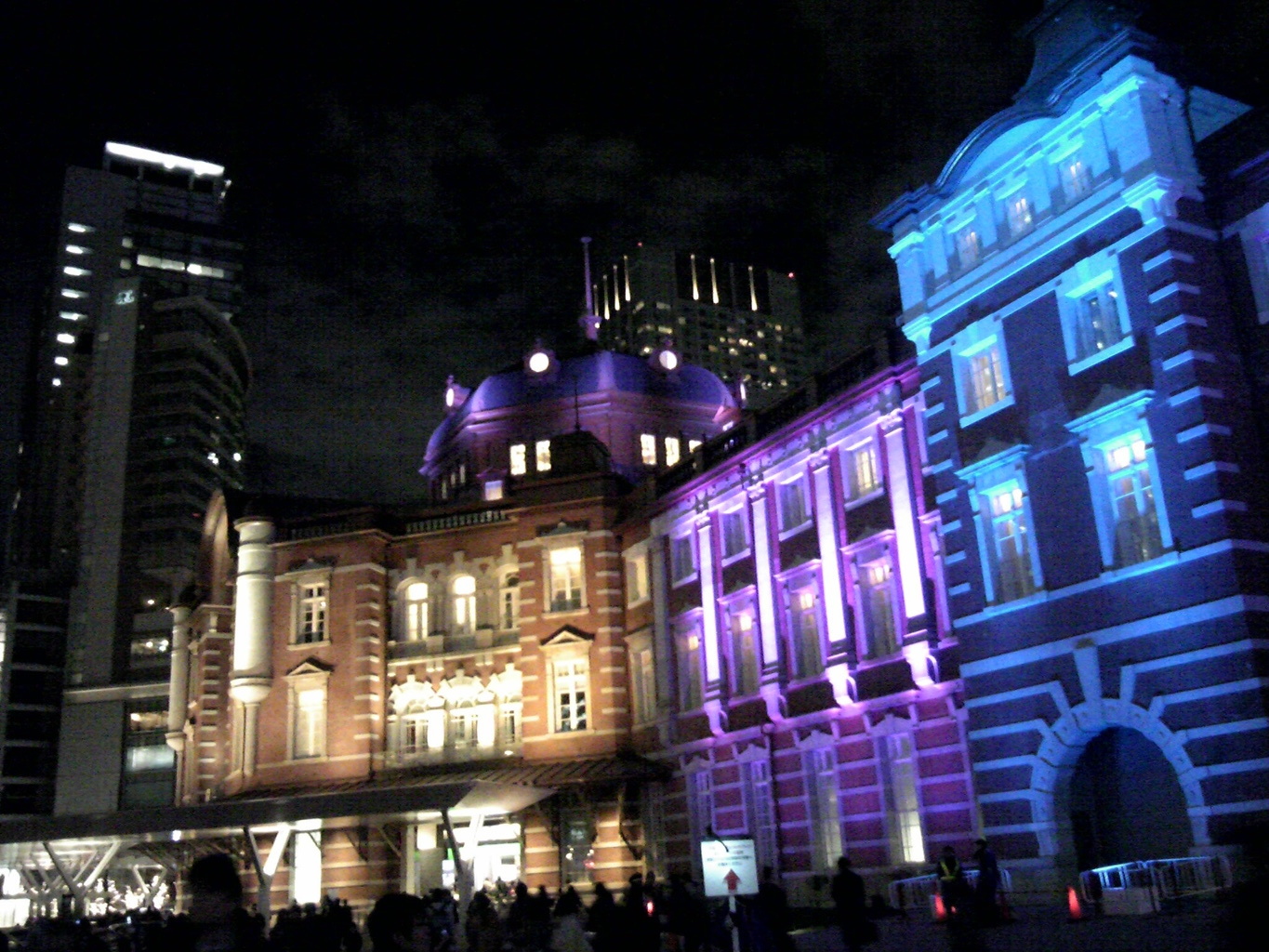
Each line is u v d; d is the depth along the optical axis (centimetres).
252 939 708
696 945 2127
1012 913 2236
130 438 12312
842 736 3300
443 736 4481
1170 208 2386
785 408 3694
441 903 3016
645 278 17625
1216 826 2117
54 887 4428
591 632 4319
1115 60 2464
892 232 3025
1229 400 2295
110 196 15112
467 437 5762
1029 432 2595
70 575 12000
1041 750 2470
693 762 3919
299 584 4694
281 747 4519
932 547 3041
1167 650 2253
